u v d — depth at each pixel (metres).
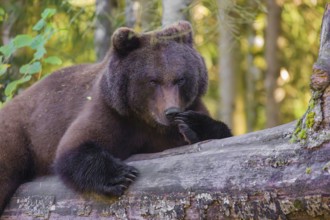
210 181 8.00
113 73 10.30
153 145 10.65
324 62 7.44
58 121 11.09
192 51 10.58
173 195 8.31
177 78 10.08
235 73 27.23
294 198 7.25
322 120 7.28
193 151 8.73
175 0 14.13
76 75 11.57
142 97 10.17
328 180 7.04
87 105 10.72
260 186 7.53
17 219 10.38
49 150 11.07
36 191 10.15
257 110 30.91
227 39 18.02
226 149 8.24
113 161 9.23
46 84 11.66
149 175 8.71
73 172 9.41
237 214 7.75
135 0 16.23
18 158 11.11
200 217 8.07
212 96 29.83
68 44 20.14
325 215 7.11
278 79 26.19
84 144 9.78
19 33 18.77
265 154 7.66
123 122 10.38
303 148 7.37
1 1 19.23
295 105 27.84
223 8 13.86
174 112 9.80
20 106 11.50
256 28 27.67
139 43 10.31
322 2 23.41
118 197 8.91
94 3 18.38
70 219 9.48
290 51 26.08
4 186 10.73
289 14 24.84
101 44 17.61
